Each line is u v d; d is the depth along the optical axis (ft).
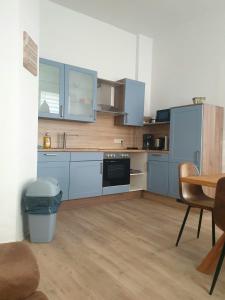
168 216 11.08
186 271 6.33
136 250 7.48
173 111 13.01
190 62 14.06
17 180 7.12
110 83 14.30
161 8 12.64
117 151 13.37
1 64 6.75
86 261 6.68
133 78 15.92
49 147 11.91
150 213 11.51
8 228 7.02
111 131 15.05
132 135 16.02
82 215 10.91
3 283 3.10
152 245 7.88
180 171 7.56
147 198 14.66
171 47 15.15
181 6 12.39
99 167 12.59
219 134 12.35
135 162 15.25
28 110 7.94
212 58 12.96
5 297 3.08
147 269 6.37
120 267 6.42
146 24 14.48
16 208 7.16
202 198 7.95
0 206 6.91
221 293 5.43
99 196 13.08
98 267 6.39
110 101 14.78
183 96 14.48
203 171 11.61
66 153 11.34
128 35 15.53
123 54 15.34
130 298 5.16
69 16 12.96
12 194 7.04
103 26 14.32
